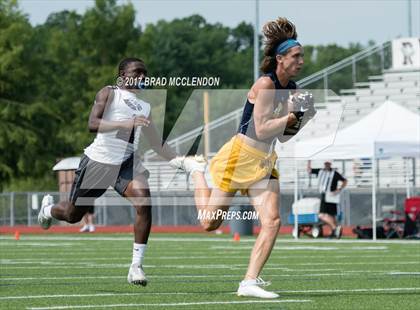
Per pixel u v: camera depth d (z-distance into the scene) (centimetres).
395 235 5069
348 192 6531
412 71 7794
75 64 12794
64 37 13412
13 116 10544
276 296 1772
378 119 4878
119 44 12712
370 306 1639
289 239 5003
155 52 16200
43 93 11300
